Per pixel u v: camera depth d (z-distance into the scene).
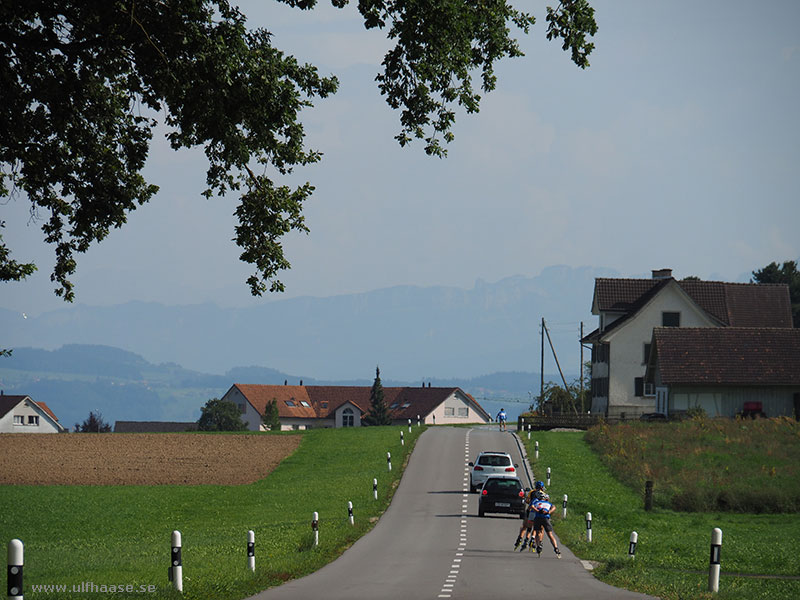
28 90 80.94
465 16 83.50
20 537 161.00
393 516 164.12
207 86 79.00
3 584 78.69
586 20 86.56
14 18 78.44
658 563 110.56
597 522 163.00
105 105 89.62
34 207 94.31
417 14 82.81
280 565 96.44
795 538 144.12
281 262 92.25
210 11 80.88
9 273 97.12
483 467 196.75
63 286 95.56
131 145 92.19
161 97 82.94
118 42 79.38
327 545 117.69
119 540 149.50
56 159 88.94
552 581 89.19
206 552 115.50
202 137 83.75
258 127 83.69
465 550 118.75
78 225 93.00
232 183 91.25
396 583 86.06
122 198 92.56
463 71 88.56
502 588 82.94
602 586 85.75
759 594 83.38
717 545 78.62
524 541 118.44
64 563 107.50
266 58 83.06
